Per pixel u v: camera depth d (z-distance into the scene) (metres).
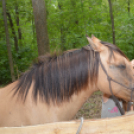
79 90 1.59
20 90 1.57
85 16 4.21
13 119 1.53
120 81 1.54
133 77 1.56
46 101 1.53
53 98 1.54
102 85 1.58
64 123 1.01
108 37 4.16
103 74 1.55
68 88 1.57
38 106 1.52
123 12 4.22
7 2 4.16
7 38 3.56
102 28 4.14
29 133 1.00
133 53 4.23
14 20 4.89
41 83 1.56
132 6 4.47
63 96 1.56
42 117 1.53
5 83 4.59
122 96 1.61
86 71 1.57
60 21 4.29
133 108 1.65
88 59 1.58
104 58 1.56
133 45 4.23
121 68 1.54
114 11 4.26
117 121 1.02
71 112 1.64
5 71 4.57
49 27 4.31
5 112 1.55
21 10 4.27
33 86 1.56
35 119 1.52
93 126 1.01
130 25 4.28
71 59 1.61
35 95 1.53
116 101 1.61
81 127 0.99
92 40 1.57
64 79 1.57
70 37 4.25
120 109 1.62
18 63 4.32
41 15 3.05
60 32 4.36
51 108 1.54
